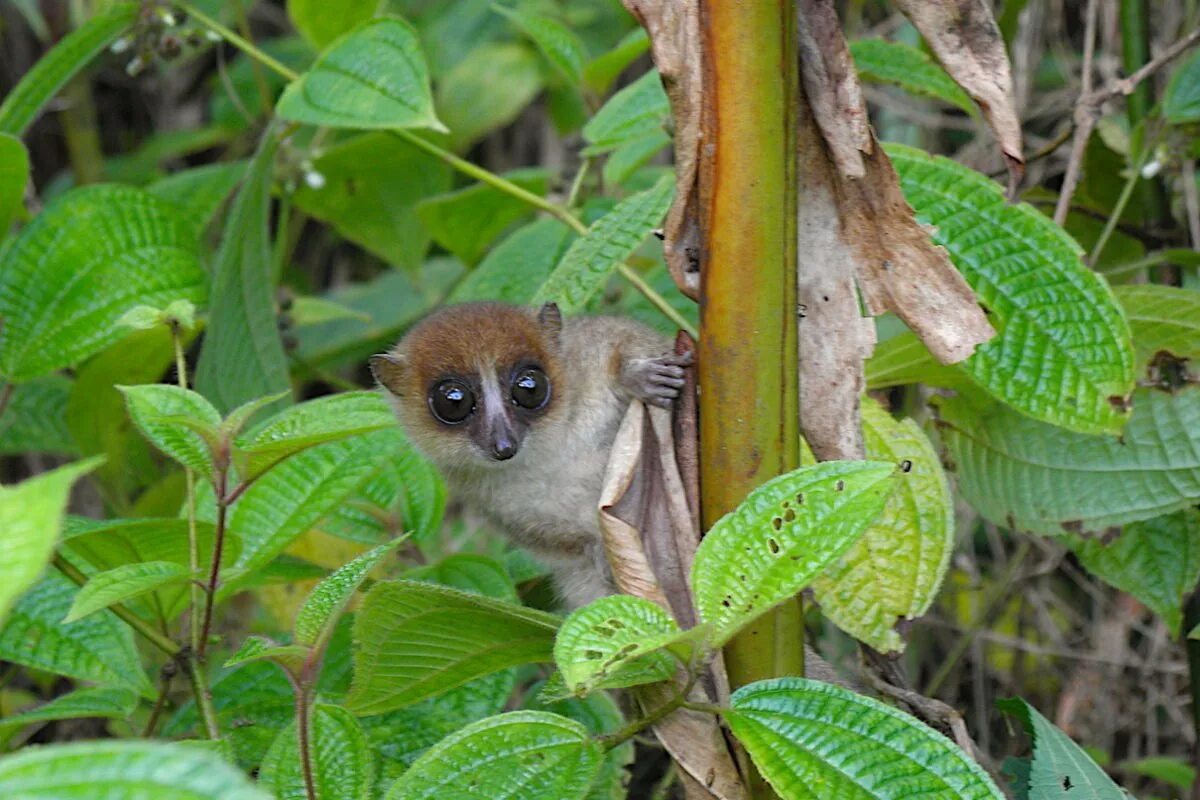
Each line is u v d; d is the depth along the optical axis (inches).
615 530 145.5
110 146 454.0
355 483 186.4
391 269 428.5
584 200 282.5
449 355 217.5
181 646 181.0
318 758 143.7
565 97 385.4
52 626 187.2
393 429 198.1
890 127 337.1
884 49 231.3
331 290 438.0
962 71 150.3
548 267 259.4
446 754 130.6
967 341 149.4
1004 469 210.7
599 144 230.8
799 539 121.6
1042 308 182.2
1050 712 294.2
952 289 149.0
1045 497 207.2
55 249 224.8
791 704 125.5
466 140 378.9
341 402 149.7
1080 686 285.6
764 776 120.8
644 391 153.3
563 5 409.4
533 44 387.5
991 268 185.2
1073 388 179.6
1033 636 294.7
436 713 187.6
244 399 233.8
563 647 113.3
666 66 138.7
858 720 122.8
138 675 185.0
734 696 128.0
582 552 217.2
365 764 143.2
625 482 148.1
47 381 283.7
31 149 442.6
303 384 375.9
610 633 117.1
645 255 298.0
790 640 138.9
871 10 355.6
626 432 150.9
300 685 135.0
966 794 117.2
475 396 215.3
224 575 174.2
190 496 173.6
